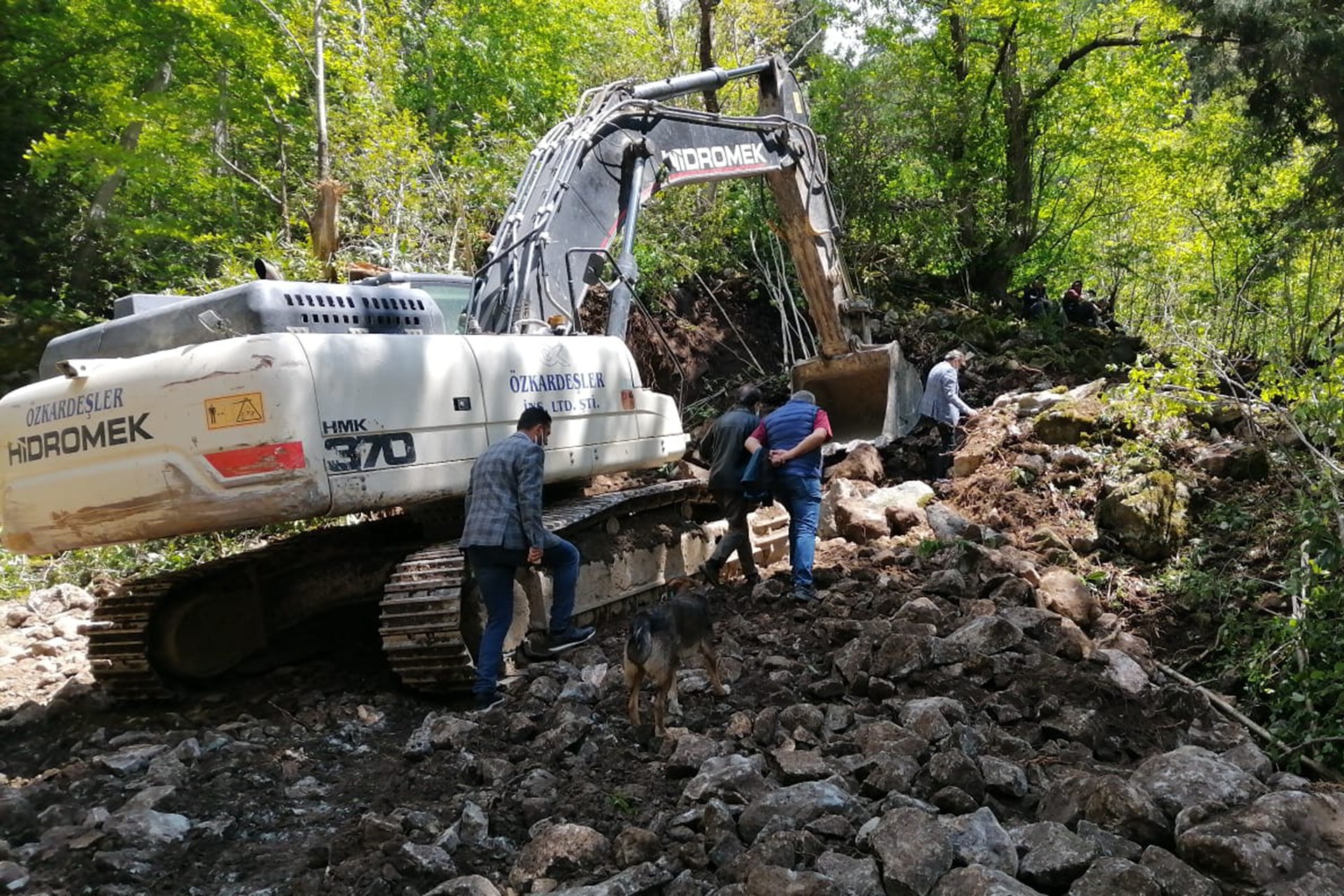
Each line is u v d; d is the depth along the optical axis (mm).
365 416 5383
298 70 15281
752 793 4000
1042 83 18344
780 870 3283
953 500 9062
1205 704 5059
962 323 15539
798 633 6152
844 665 5340
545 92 19609
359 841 3770
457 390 5891
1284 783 4145
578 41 20391
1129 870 3219
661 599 7305
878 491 9109
